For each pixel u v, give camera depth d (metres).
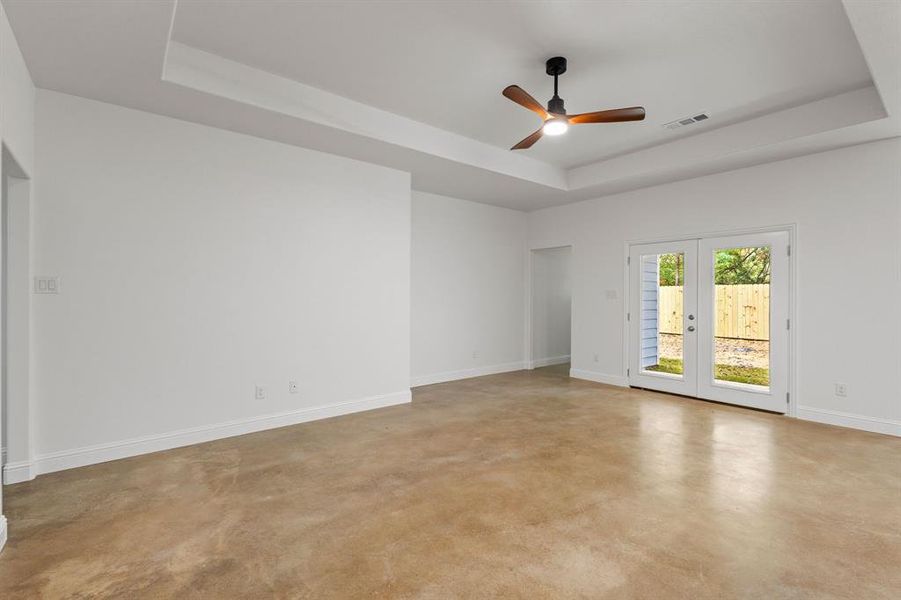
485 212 6.89
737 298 4.93
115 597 1.83
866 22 2.29
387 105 3.97
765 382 4.71
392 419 4.41
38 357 3.05
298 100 3.55
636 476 3.01
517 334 7.38
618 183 5.51
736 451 3.49
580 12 2.65
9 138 2.41
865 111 3.56
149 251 3.47
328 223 4.45
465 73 3.39
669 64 3.24
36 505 2.60
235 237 3.89
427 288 6.21
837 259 4.21
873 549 2.15
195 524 2.39
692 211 5.27
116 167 3.34
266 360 4.07
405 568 2.01
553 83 3.53
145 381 3.46
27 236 2.96
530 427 4.14
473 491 2.79
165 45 2.60
